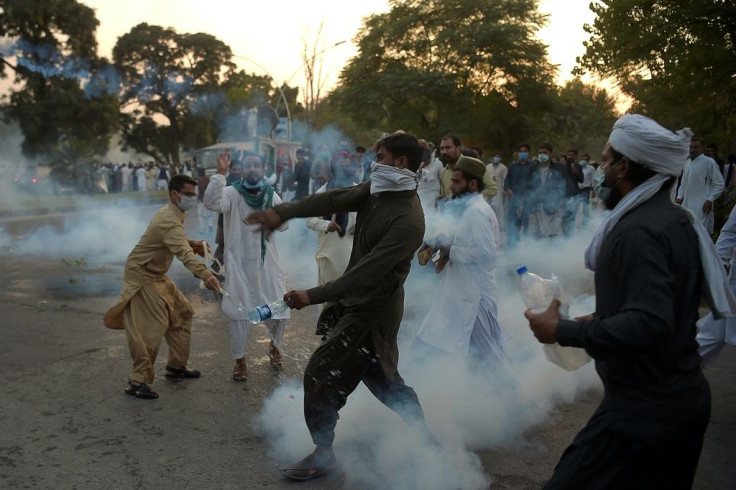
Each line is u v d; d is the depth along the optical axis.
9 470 3.40
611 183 2.17
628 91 12.73
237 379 4.75
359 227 3.26
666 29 10.86
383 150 3.12
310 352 5.48
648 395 1.99
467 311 3.97
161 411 4.20
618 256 2.01
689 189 8.93
